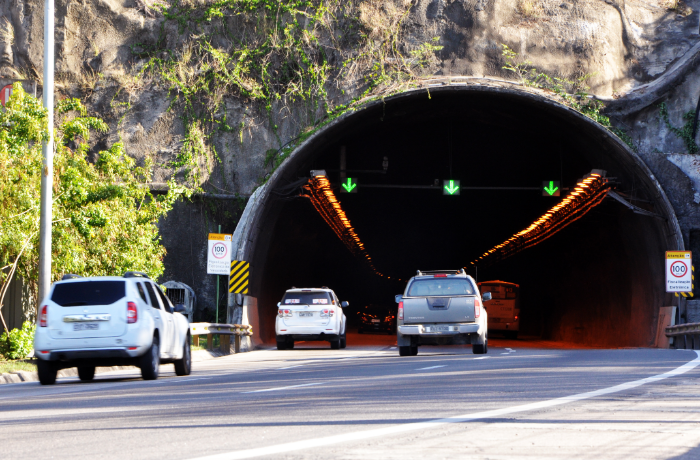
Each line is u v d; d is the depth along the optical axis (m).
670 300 56.12
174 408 14.73
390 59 59.81
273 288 78.31
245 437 10.34
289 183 61.00
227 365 34.97
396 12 60.31
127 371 34.81
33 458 9.12
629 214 62.28
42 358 25.00
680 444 9.37
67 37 60.09
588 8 61.31
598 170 56.41
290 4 60.16
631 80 61.44
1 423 13.30
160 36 60.38
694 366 24.67
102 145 58.81
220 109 59.75
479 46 60.22
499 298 92.50
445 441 9.60
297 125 59.59
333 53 59.88
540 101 56.41
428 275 40.41
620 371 22.44
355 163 70.31
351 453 8.79
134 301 25.41
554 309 104.88
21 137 33.69
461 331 38.22
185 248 58.53
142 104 59.53
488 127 64.44
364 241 107.31
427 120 62.94
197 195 58.53
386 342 72.06
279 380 22.48
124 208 42.09
